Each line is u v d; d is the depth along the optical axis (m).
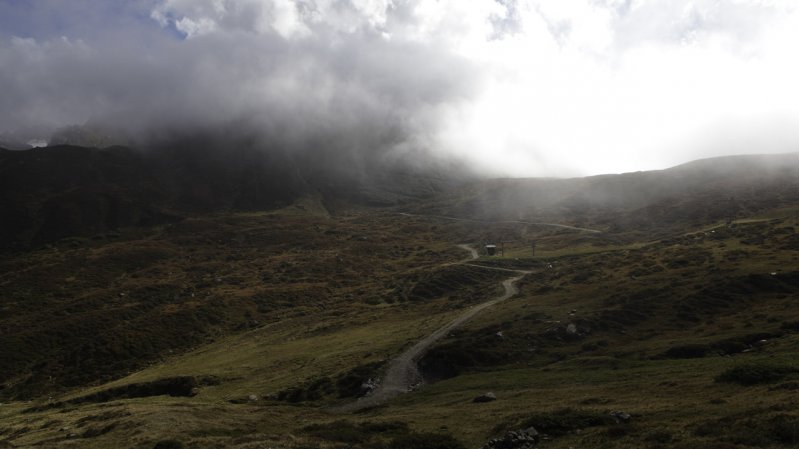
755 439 24.22
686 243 131.38
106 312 153.88
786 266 87.94
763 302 75.75
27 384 113.25
